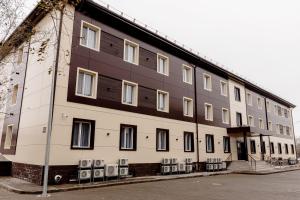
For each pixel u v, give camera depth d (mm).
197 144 21688
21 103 16656
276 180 16141
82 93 14625
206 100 24031
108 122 15266
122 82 16625
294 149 42750
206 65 24875
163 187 12469
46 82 14008
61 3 10008
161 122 18844
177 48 21344
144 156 17031
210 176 18656
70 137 13344
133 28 17953
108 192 10836
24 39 12250
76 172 13234
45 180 9961
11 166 16047
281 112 41125
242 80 30000
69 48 14250
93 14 15859
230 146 25797
